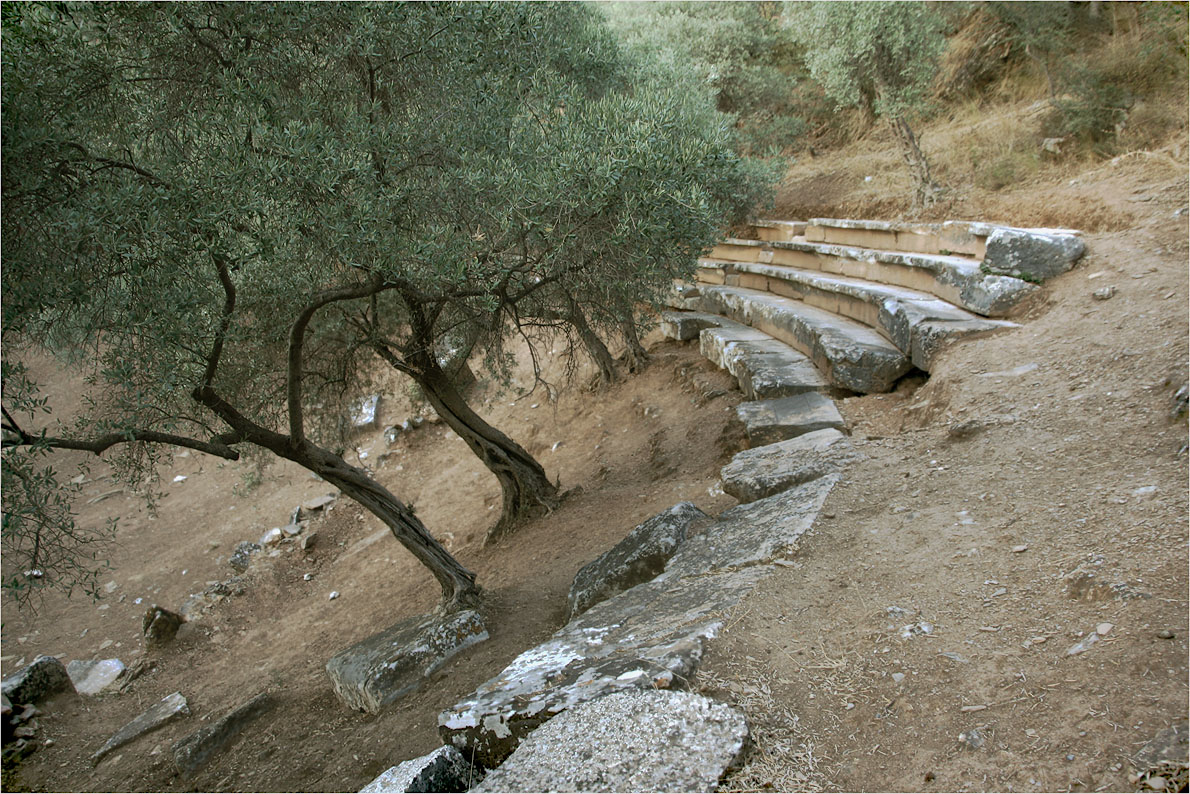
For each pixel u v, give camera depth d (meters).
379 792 3.39
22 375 4.52
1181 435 4.71
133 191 4.45
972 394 6.54
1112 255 7.75
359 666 6.75
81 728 8.30
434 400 9.28
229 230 4.80
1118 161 9.66
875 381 8.32
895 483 5.55
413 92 6.26
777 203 15.79
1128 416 5.23
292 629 9.92
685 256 6.16
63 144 4.77
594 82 8.98
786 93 16.75
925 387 7.36
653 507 8.34
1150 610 3.27
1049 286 7.79
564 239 5.57
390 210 5.42
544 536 9.03
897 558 4.46
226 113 5.24
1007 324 7.59
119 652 10.22
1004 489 4.92
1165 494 4.16
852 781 2.87
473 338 8.41
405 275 5.71
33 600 11.59
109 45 5.26
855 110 16.92
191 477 15.16
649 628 4.29
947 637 3.58
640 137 5.53
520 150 6.11
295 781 5.81
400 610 9.12
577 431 12.71
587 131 5.88
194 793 6.29
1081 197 9.20
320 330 8.09
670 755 2.94
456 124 6.12
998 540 4.33
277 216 5.17
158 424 5.80
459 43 6.07
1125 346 6.13
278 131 4.96
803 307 11.49
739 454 7.24
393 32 5.79
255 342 7.67
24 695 8.57
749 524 5.57
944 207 11.09
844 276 11.71
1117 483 4.50
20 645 10.59
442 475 13.28
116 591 11.81
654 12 17.53
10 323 4.43
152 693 9.05
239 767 6.47
